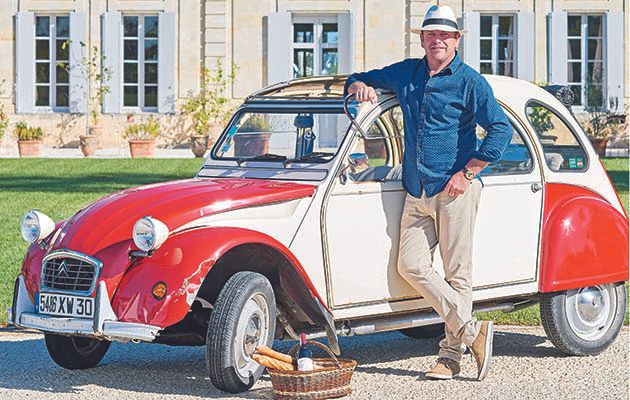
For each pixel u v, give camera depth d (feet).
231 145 23.34
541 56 83.76
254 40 83.82
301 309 21.18
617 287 24.73
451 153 21.24
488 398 20.12
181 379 21.57
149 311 19.22
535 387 21.06
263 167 22.56
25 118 84.48
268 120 22.97
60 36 85.56
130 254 19.83
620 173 62.03
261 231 20.33
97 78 82.99
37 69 85.40
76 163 69.41
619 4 83.41
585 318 24.22
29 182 57.57
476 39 83.46
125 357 23.95
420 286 21.56
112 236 20.07
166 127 84.12
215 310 19.80
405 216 21.74
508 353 24.41
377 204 21.70
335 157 21.50
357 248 21.47
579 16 84.28
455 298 21.36
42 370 22.38
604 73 83.71
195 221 20.11
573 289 24.00
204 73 83.61
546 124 24.25
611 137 83.10
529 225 23.48
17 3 84.28
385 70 22.21
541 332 26.76
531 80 83.66
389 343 25.64
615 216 24.38
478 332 21.47
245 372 20.16
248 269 21.52
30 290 20.71
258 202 20.62
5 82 84.69
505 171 23.34
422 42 21.56
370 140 22.03
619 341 25.96
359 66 83.82
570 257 23.53
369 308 21.59
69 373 22.11
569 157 24.53
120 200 20.94
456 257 21.44
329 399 19.74
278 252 20.35
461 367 22.81
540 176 23.79
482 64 84.17
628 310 29.53
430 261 21.70
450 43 21.26
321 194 21.18
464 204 21.33
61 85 85.40
